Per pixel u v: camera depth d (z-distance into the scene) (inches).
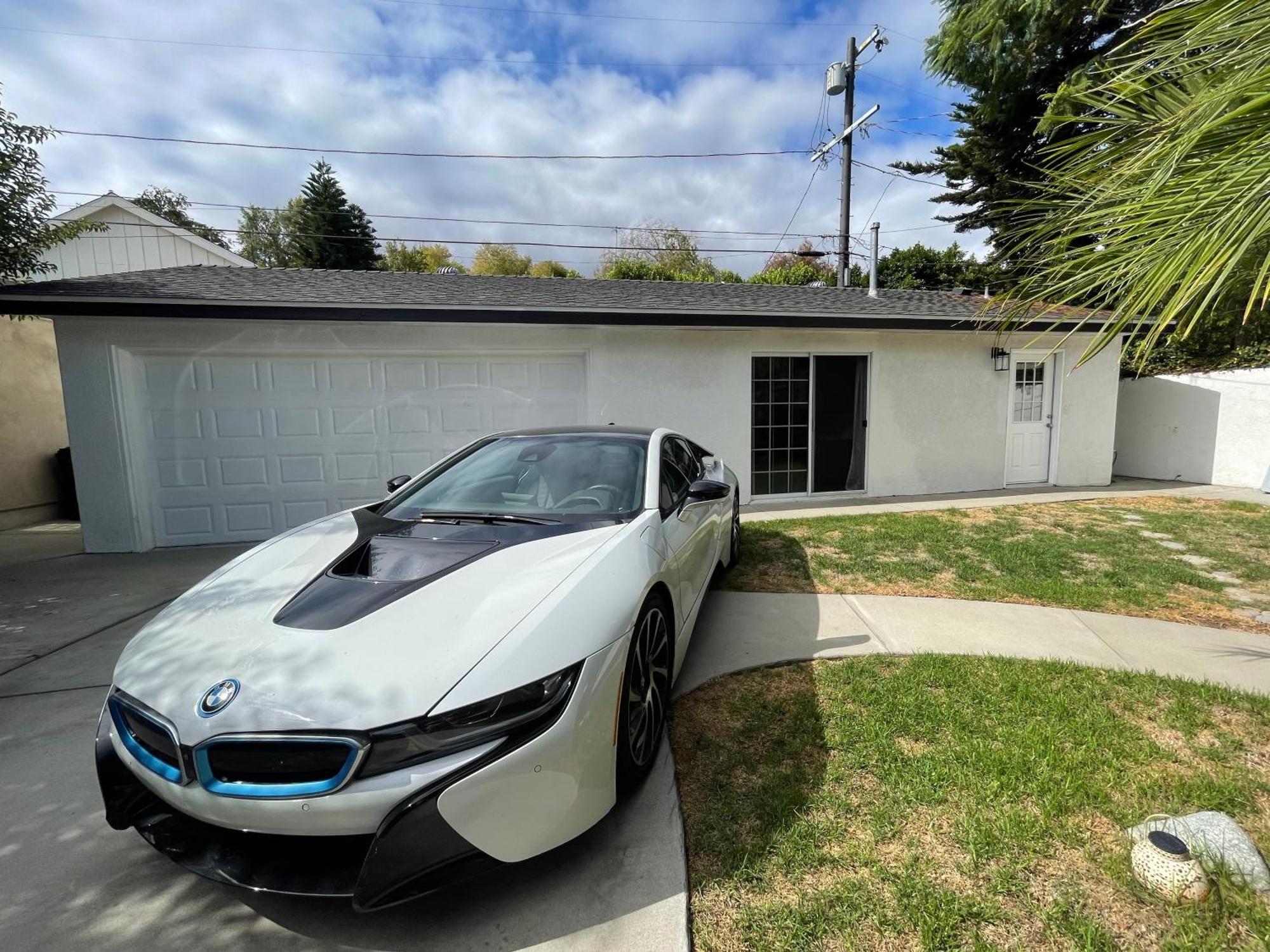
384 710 62.7
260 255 1536.7
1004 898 68.3
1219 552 217.5
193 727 64.2
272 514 267.4
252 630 75.0
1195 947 61.7
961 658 131.6
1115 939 63.1
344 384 267.6
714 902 69.1
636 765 86.5
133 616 171.9
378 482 275.3
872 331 312.2
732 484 193.0
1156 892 67.7
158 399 251.8
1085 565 203.5
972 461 350.0
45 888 73.5
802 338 314.7
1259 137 61.0
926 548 223.3
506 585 81.7
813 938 63.9
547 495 120.0
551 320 261.4
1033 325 328.5
